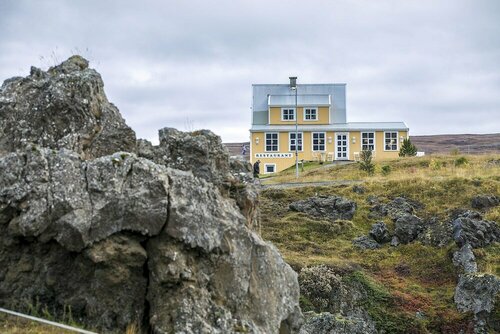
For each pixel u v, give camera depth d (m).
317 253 30.95
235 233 11.51
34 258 11.12
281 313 11.83
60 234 10.72
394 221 34.47
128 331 10.66
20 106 12.88
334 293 26.36
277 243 31.59
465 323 25.89
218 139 14.06
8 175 11.01
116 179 11.05
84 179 11.09
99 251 10.73
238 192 13.56
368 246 32.19
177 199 11.09
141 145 13.57
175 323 10.42
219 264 11.19
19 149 12.12
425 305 26.89
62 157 11.20
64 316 10.88
